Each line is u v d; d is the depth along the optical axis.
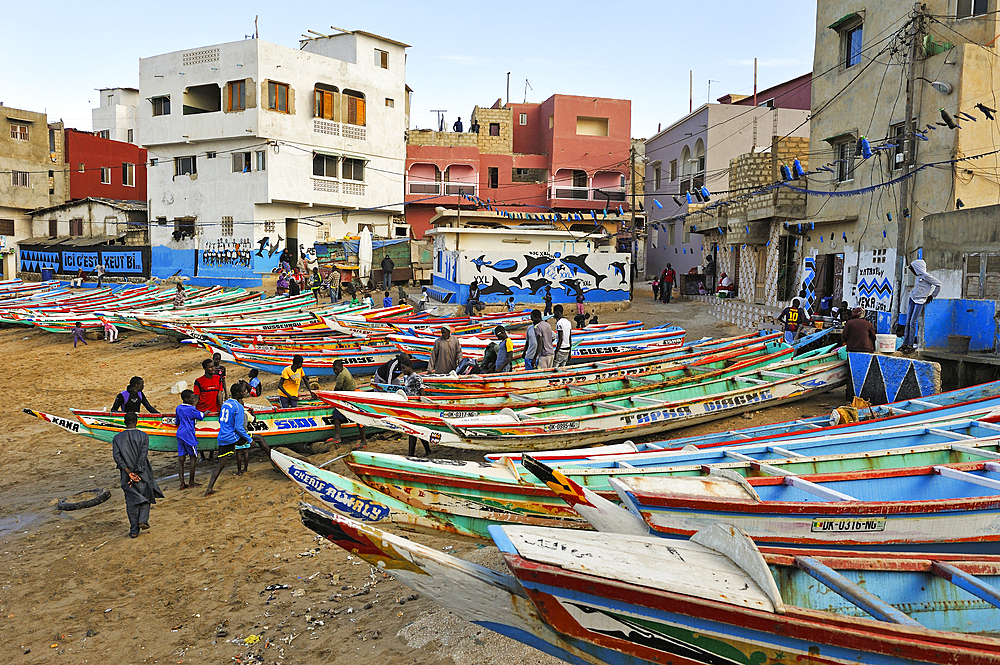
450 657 6.11
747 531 5.78
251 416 11.95
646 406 11.90
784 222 23.95
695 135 34.81
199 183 40.75
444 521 7.36
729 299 29.03
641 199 45.44
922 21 17.77
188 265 41.56
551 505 7.31
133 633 7.14
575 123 45.09
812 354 15.13
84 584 8.24
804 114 34.00
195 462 11.27
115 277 44.31
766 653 4.02
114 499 11.28
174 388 18.56
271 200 38.66
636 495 5.57
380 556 4.84
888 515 5.96
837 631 3.88
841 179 21.81
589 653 4.43
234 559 8.62
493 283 30.05
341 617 7.09
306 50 44.00
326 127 40.47
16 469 13.14
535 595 4.23
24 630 7.30
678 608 4.06
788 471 7.49
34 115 48.84
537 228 31.28
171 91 40.34
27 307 31.41
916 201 18.20
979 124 17.22
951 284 14.98
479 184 45.66
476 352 19.70
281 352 19.36
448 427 10.77
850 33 21.42
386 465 7.62
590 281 31.02
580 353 18.16
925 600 4.82
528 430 10.47
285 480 11.23
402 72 43.88
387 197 43.84
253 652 6.61
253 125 38.12
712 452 8.07
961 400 11.17
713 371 13.92
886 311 19.02
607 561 4.28
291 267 40.66
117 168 52.34
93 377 21.50
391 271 35.28
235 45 38.22
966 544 6.22
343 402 10.88
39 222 49.09
